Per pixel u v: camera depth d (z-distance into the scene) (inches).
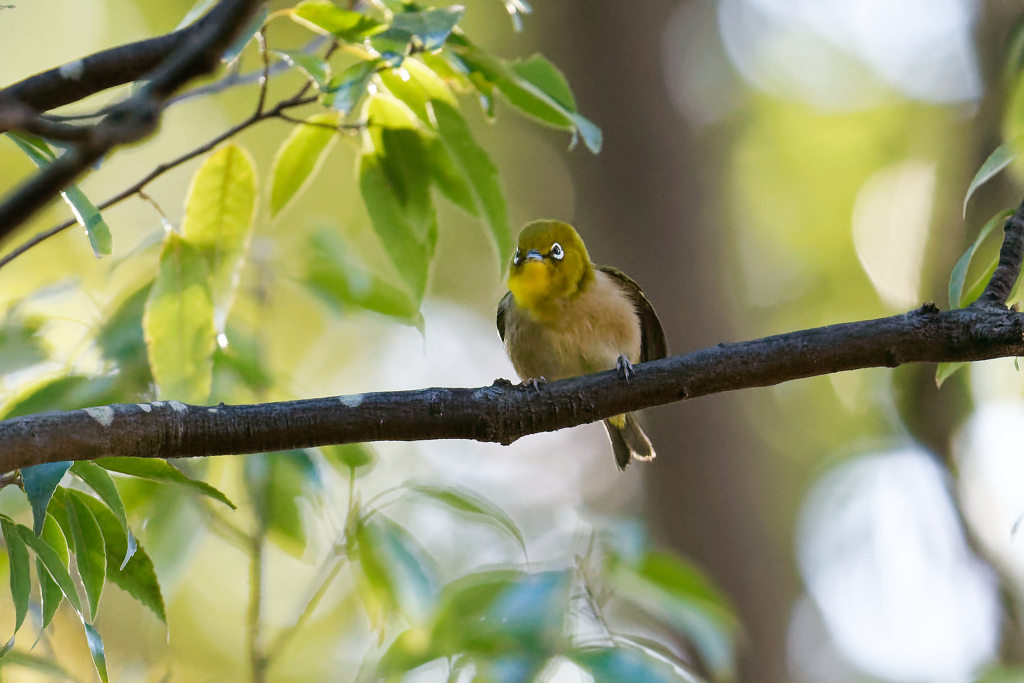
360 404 256.1
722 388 272.4
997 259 278.2
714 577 605.3
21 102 215.2
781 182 834.2
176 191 727.7
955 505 670.5
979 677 427.8
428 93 289.9
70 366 342.3
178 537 352.2
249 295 387.5
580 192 677.9
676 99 680.4
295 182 306.8
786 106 824.3
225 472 375.6
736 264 812.0
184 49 140.9
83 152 131.6
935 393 676.1
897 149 812.6
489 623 327.6
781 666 605.3
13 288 463.2
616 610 440.5
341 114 295.6
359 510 343.0
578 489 816.9
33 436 214.7
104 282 393.1
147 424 233.3
